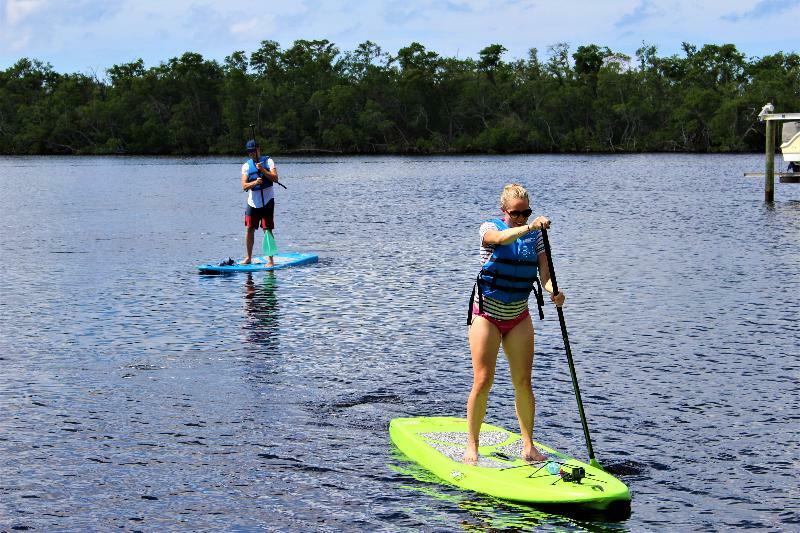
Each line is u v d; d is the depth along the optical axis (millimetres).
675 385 8789
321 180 56250
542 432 7426
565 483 6094
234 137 137125
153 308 13031
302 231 24391
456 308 12930
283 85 142875
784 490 6270
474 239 22109
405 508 5996
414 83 136125
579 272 16281
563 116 135875
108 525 5766
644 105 130375
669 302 13195
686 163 83188
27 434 7402
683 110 125750
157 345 10641
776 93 123312
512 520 5816
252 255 18906
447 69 141250
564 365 9602
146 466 6719
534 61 146875
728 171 64625
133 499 6148
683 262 17484
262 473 6594
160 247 20875
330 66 149375
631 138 133500
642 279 15406
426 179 57281
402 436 7121
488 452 6777
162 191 45219
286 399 8406
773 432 7414
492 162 93750
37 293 14398
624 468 6664
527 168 75875
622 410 8000
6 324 11906
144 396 8492
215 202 36656
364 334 11219
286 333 11297
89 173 70375
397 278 15789
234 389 8742
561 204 34031
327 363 9758
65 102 144625
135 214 30594
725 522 5793
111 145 139375
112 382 8992
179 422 7723
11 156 134250
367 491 6273
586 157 109250
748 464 6734
